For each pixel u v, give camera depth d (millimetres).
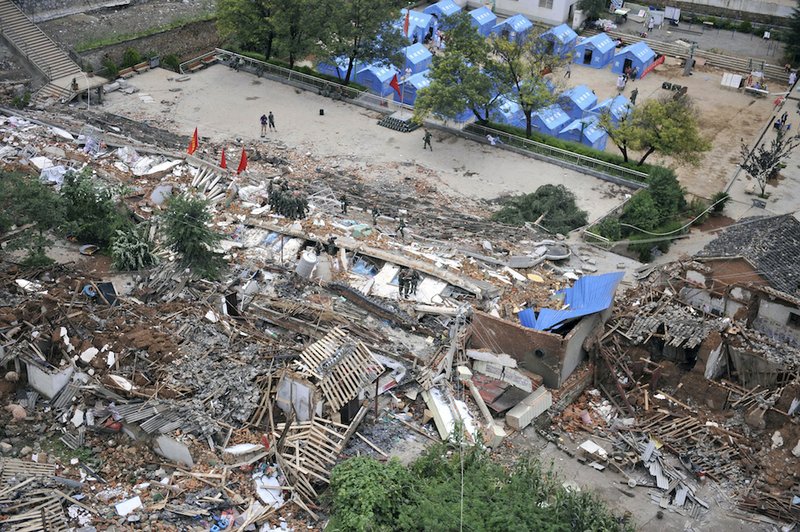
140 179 64688
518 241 62625
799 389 46156
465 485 36625
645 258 64875
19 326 43656
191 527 35812
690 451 45156
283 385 41406
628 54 97125
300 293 51250
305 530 36250
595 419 47156
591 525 35344
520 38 81375
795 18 98938
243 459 38844
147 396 40969
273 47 88000
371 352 46125
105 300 47062
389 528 34562
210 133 77125
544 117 83000
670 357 49844
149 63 87750
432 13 106938
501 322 47562
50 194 51219
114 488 37500
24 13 83500
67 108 77312
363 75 86875
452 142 80000
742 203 75500
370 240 58719
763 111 91562
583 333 49344
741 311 52125
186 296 48875
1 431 39719
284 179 69000
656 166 72312
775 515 41656
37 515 35156
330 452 39625
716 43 106062
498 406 45031
